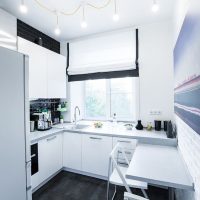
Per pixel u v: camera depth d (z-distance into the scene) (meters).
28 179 1.50
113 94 3.13
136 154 1.69
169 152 1.74
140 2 2.01
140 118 2.67
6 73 1.28
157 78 2.54
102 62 2.86
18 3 1.98
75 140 2.56
